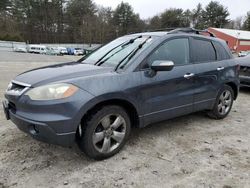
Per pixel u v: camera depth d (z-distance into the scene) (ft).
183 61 14.39
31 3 245.65
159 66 12.13
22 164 11.09
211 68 15.74
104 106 11.26
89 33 261.44
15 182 9.90
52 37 260.83
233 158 12.10
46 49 181.37
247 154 12.56
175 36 14.23
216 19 278.87
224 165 11.44
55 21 259.80
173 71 13.55
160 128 15.51
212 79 15.88
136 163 11.41
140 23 273.75
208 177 10.50
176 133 14.84
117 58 13.11
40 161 11.35
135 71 12.12
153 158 11.87
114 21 271.28
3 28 235.81
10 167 10.85
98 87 10.84
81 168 10.93
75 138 11.11
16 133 14.03
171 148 12.92
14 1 239.30
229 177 10.53
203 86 15.33
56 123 10.02
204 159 11.93
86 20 264.93
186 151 12.65
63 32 264.72
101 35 263.08
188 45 14.87
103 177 10.34
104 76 11.27
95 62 13.60
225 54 17.40
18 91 10.86
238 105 21.89
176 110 14.01
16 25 241.96
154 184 9.98
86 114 10.98
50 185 9.77
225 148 13.12
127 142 13.38
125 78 11.71
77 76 11.01
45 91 10.23
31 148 12.43
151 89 12.55
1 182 9.87
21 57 97.55
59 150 12.33
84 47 233.14
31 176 10.28
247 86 26.21
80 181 10.05
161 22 273.54
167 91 13.29
